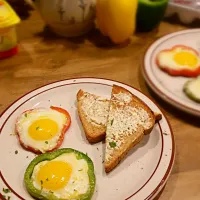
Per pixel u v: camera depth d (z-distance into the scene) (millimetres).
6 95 464
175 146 373
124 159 360
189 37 547
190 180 358
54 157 341
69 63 522
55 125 383
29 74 501
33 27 603
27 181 322
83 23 551
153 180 325
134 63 522
